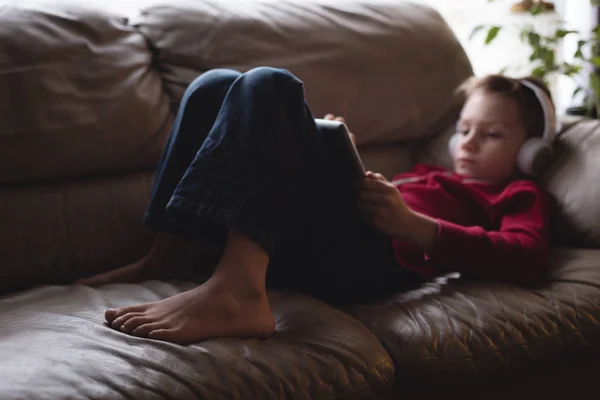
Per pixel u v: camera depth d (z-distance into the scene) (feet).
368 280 3.90
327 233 3.74
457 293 3.91
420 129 5.72
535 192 4.54
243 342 3.13
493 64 7.66
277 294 3.83
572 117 5.28
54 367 2.69
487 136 4.81
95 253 4.31
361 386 3.20
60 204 4.24
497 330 3.64
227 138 3.30
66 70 4.32
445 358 3.48
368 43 5.49
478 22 7.62
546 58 6.59
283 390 2.98
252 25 5.08
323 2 5.59
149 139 4.58
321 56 5.27
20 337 2.98
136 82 4.59
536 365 3.76
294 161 3.42
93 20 4.60
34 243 4.11
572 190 4.69
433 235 3.97
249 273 3.25
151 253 4.20
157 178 3.96
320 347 3.22
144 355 2.87
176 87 4.86
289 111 3.43
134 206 4.48
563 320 3.82
